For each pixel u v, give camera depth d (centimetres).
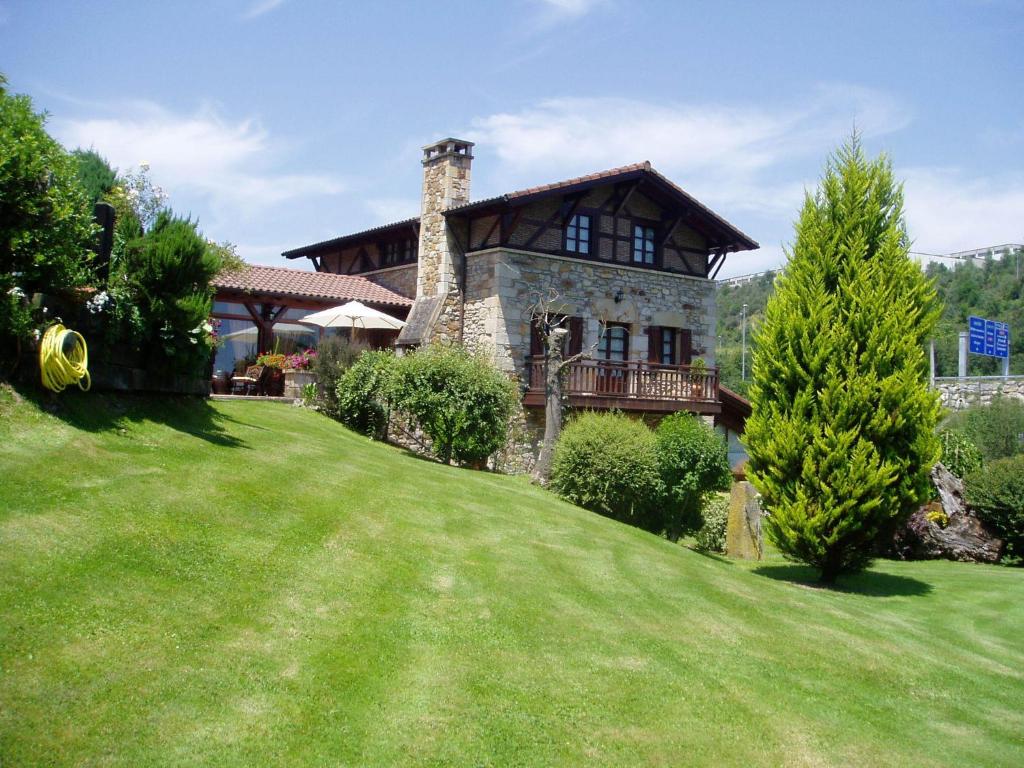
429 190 2012
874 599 1128
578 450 1329
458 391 1542
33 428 743
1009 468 1659
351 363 1666
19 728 417
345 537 773
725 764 546
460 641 627
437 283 1947
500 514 1045
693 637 753
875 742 614
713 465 1351
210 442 949
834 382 1114
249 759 443
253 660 525
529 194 1777
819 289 1157
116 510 654
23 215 787
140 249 965
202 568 617
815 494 1132
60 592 525
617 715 575
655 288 2080
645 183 2000
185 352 1011
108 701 452
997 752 629
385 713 512
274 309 1986
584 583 839
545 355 1792
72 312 848
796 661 745
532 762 501
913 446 1119
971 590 1245
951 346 4350
